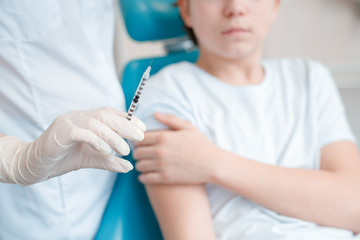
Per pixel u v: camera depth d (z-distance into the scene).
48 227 0.74
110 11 0.79
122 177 0.87
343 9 1.89
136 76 1.05
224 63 0.89
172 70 0.90
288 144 0.83
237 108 0.85
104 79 0.75
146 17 1.02
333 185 0.73
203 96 0.86
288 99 0.88
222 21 0.80
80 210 0.75
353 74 1.97
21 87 0.68
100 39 0.77
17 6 0.63
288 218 0.73
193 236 0.69
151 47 2.05
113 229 0.76
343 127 0.87
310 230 0.72
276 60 1.00
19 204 0.72
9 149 0.60
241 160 0.73
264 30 0.83
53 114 0.72
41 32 0.66
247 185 0.71
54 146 0.52
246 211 0.74
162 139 0.75
